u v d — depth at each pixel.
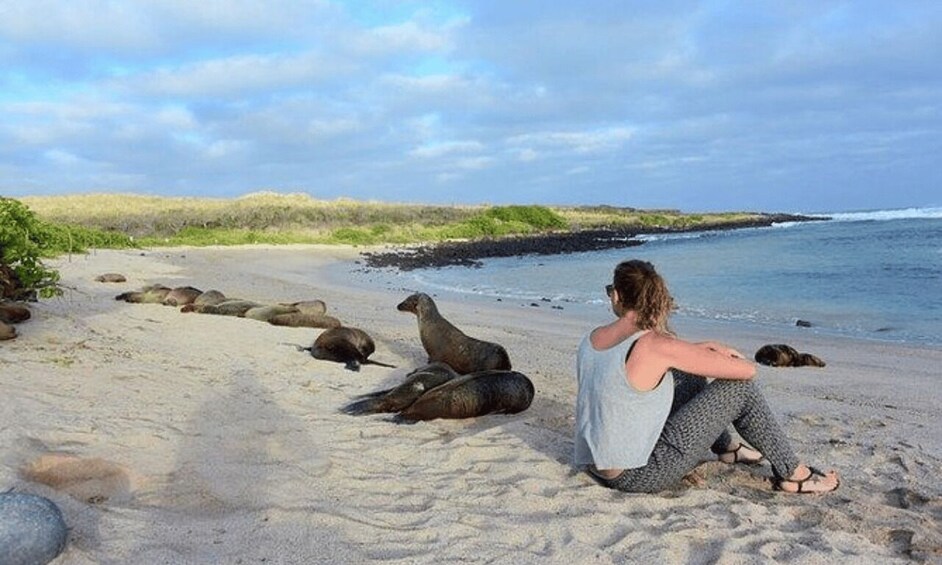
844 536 3.99
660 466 4.39
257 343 9.29
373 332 11.66
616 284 4.47
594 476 4.76
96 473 4.24
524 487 4.61
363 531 3.86
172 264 24.98
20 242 9.27
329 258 35.56
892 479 5.14
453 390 6.24
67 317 9.37
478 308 17.52
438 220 71.06
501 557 3.64
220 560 3.37
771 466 4.89
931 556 3.78
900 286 20.27
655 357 4.28
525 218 70.12
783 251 35.91
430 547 3.71
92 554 3.27
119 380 6.46
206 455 4.76
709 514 4.25
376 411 6.38
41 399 5.51
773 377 9.54
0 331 7.42
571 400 7.24
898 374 9.84
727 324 15.21
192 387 6.58
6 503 3.16
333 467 4.82
